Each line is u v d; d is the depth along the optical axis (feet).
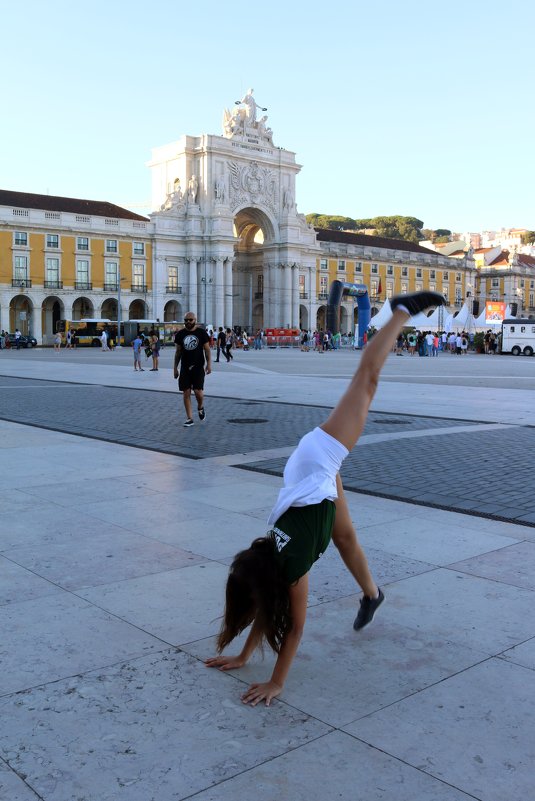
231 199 217.15
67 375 67.82
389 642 10.03
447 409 39.50
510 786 6.89
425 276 276.00
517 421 34.27
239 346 183.62
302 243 230.68
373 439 28.32
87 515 16.44
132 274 203.21
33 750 7.40
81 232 191.93
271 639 8.34
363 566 9.86
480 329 184.34
